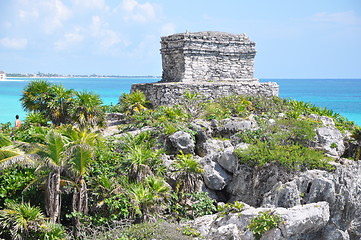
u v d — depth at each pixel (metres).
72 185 17.23
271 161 20.97
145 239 15.47
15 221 15.16
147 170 18.77
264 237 15.08
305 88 151.88
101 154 19.52
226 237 14.95
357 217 19.03
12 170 18.19
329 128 25.80
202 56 33.16
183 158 20.58
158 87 31.12
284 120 24.72
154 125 24.64
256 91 34.03
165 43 34.81
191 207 19.78
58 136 16.09
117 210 17.61
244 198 21.25
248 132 24.20
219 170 21.89
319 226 16.03
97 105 24.61
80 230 16.94
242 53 34.94
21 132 22.73
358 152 24.84
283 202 18.06
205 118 27.05
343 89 142.50
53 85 25.38
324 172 19.58
